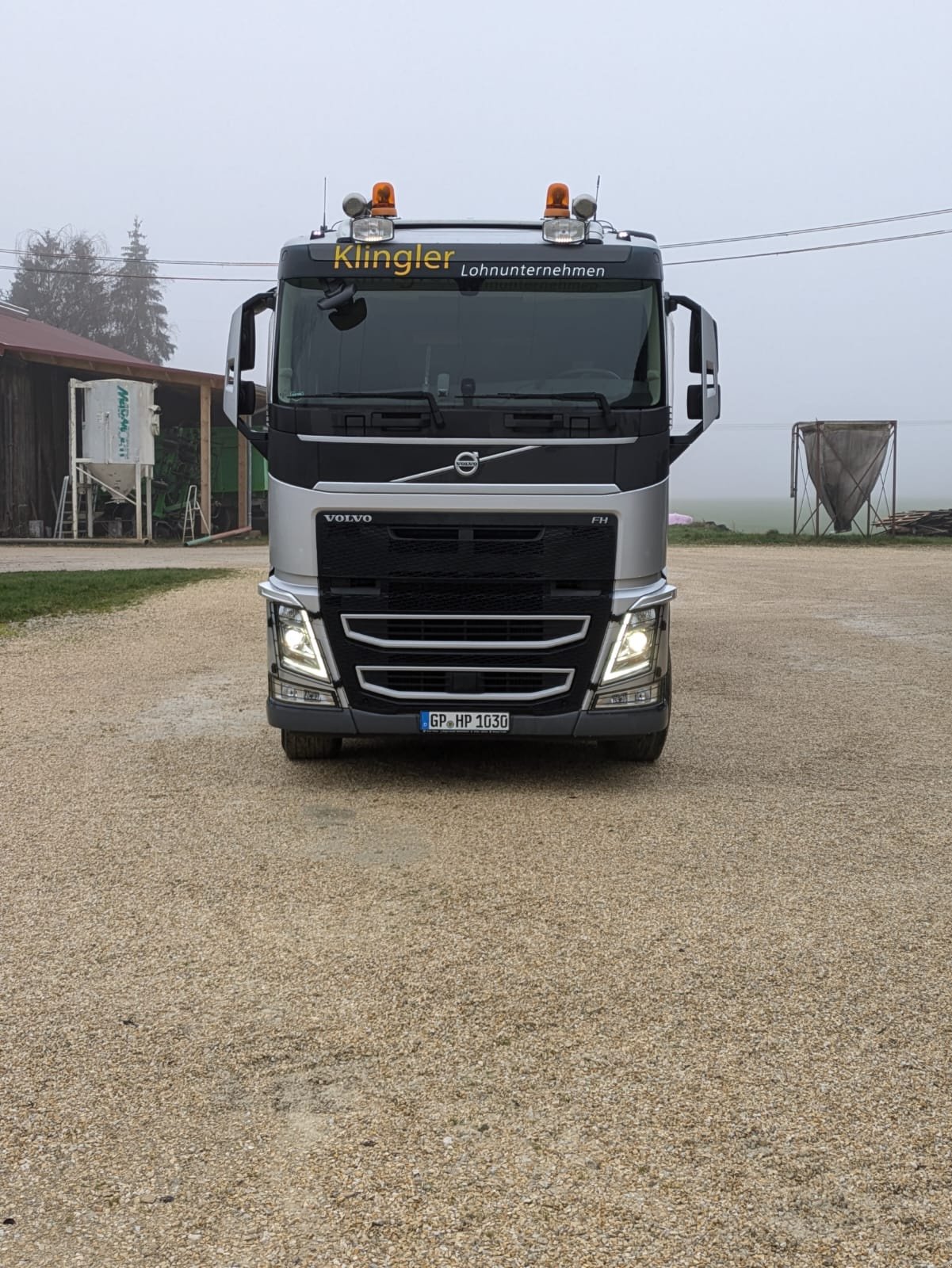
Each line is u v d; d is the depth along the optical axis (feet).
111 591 60.34
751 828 20.62
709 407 22.93
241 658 39.83
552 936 15.56
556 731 22.52
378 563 22.00
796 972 14.39
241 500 135.23
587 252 22.20
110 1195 9.88
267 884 17.58
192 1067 12.01
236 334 22.89
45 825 20.53
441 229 22.61
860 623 51.52
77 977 14.21
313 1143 10.66
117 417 116.47
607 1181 10.10
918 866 18.53
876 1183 10.07
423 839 19.90
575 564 21.99
